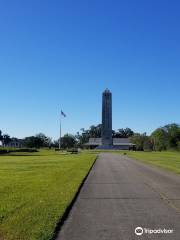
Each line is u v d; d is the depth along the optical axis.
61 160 63.41
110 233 11.20
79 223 12.62
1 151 102.62
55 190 21.14
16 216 13.29
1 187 22.66
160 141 178.12
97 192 20.92
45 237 10.39
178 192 20.88
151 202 17.20
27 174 33.09
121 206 16.09
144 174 34.53
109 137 179.00
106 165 50.25
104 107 175.62
